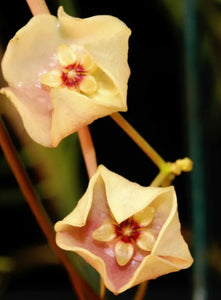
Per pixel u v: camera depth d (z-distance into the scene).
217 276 0.27
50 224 0.18
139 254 0.16
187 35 0.21
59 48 0.16
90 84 0.16
